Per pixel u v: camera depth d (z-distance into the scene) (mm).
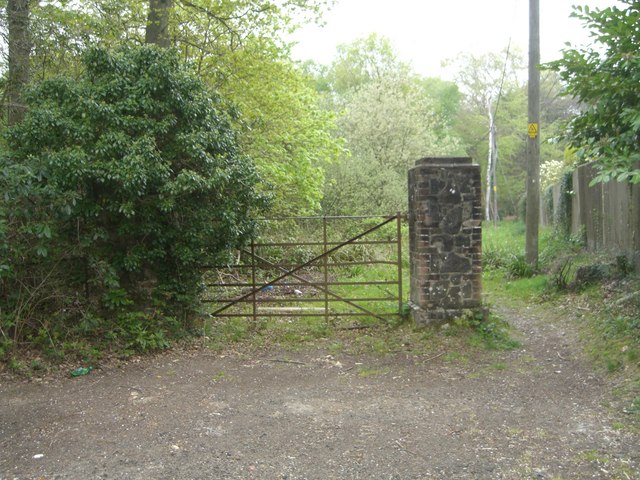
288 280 12727
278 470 4047
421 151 24875
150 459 4230
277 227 13516
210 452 4348
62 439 4609
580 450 4250
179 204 7332
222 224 7344
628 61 6082
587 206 11969
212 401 5508
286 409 5285
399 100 25703
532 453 4234
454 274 7805
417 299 7992
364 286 11984
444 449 4355
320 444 4484
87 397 5629
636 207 8766
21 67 9117
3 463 4188
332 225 16062
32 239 6930
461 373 6316
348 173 20109
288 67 13125
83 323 6918
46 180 6938
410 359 6867
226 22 11414
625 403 5090
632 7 6156
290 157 13750
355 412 5195
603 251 10617
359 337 7809
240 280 12141
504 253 13719
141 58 7398
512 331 7926
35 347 6766
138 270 7469
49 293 7051
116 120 6922
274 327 8391
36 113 6910
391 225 17047
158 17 10234
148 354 7090
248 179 7633
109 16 10305
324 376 6328
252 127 12375
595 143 7035
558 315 8531
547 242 14562
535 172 12039
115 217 7363
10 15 9008
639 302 7137
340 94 36219
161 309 7656
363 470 4035
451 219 7777
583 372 6133
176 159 7449
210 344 7555
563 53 6680
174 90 7273
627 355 5969
